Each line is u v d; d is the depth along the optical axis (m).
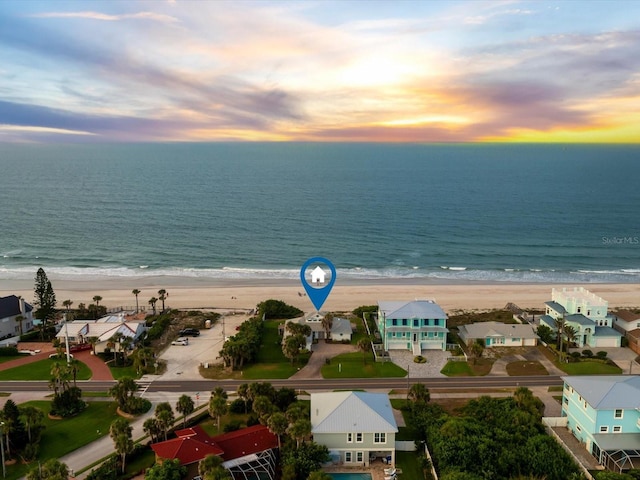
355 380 85.75
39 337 105.75
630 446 59.56
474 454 57.69
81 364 92.38
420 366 91.00
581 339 99.94
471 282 155.25
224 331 109.62
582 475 54.62
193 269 169.38
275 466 59.28
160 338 105.00
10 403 63.12
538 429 65.50
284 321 116.19
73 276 160.50
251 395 71.62
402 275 163.25
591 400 62.56
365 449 61.28
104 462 60.84
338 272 166.62
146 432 66.25
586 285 150.75
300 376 87.50
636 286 149.38
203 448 57.62
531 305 129.88
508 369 89.94
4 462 59.91
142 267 171.25
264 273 164.62
